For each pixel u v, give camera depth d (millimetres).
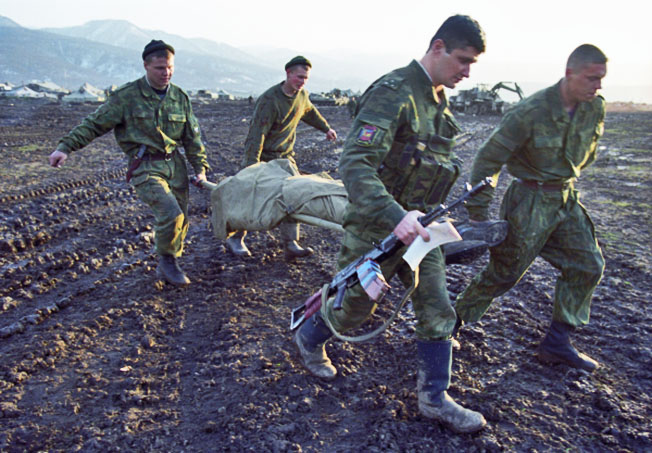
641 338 4238
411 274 3127
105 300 4961
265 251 6402
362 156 2754
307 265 5926
